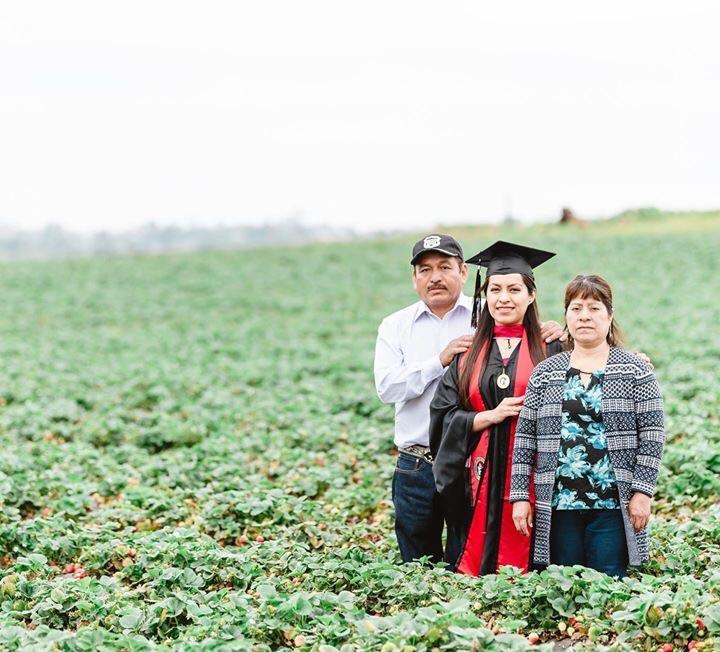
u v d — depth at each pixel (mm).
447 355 6891
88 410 16703
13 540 8523
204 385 18484
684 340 20047
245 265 45938
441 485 6738
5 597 7023
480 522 6727
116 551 8031
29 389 18156
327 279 40375
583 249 40844
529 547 6609
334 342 25125
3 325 30453
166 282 41219
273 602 6254
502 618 6254
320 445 12758
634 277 33875
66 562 8328
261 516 9234
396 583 6648
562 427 6371
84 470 11492
